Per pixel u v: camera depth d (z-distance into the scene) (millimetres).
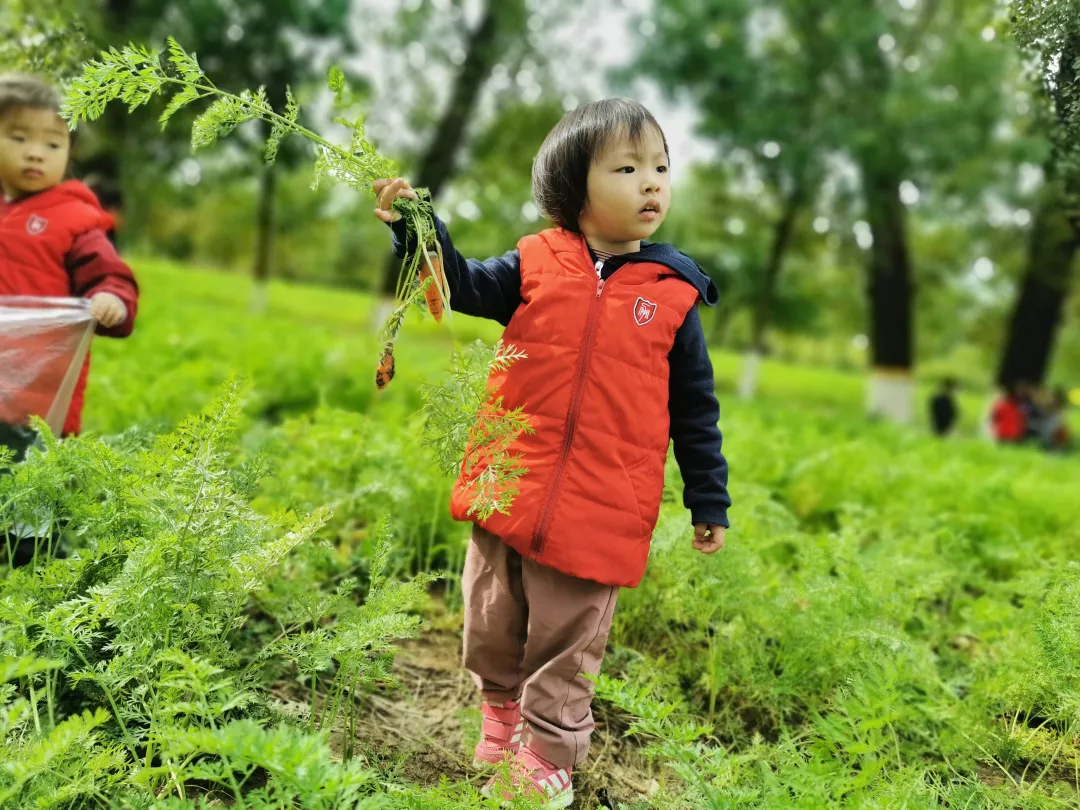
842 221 16719
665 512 2719
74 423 2717
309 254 54906
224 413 1961
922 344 41875
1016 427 14633
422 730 2258
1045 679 2254
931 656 2592
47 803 1502
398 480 3119
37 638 1831
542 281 2010
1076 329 39688
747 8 14633
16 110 2574
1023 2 2658
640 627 2777
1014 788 2145
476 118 18172
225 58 12961
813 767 1736
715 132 15055
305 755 1412
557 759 1916
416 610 2889
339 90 1815
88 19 4000
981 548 3945
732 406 10141
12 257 2607
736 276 19125
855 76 14531
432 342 18203
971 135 12305
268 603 2523
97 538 2068
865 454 5684
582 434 1919
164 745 1621
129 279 2734
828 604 2467
